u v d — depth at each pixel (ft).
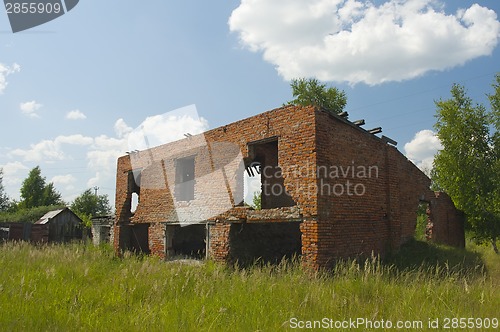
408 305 22.38
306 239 34.06
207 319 19.88
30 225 88.79
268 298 23.93
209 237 44.29
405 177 48.55
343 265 34.30
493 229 60.13
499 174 61.46
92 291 27.25
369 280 27.25
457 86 66.95
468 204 61.57
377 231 40.68
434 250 45.73
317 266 32.83
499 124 67.10
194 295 25.86
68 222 97.45
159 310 21.93
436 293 24.22
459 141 64.39
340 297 23.93
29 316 19.99
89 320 19.92
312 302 23.06
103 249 63.82
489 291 25.31
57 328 18.28
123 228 60.29
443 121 67.00
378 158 42.57
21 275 31.60
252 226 46.96
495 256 51.01
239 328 18.69
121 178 61.77
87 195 191.52
